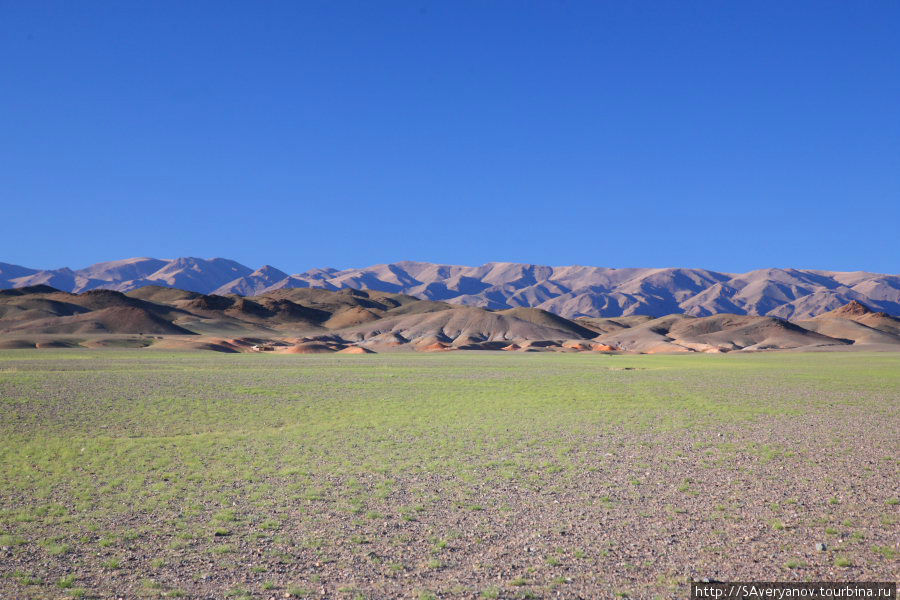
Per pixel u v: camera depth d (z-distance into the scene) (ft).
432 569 55.77
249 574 54.80
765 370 380.58
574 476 90.63
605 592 50.78
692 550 59.93
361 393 227.20
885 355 646.74
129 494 81.05
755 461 101.19
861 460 101.65
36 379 277.03
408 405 187.73
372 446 116.26
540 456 106.01
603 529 66.28
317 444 118.83
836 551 59.36
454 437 126.62
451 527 67.31
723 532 64.95
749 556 58.29
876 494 79.51
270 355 638.94
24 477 90.68
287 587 52.08
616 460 102.37
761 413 166.40
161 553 59.93
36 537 64.28
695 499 77.77
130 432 135.13
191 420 154.20
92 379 281.13
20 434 130.62
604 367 424.46
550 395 218.59
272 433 132.67
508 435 129.18
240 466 98.43
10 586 52.29
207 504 76.48
